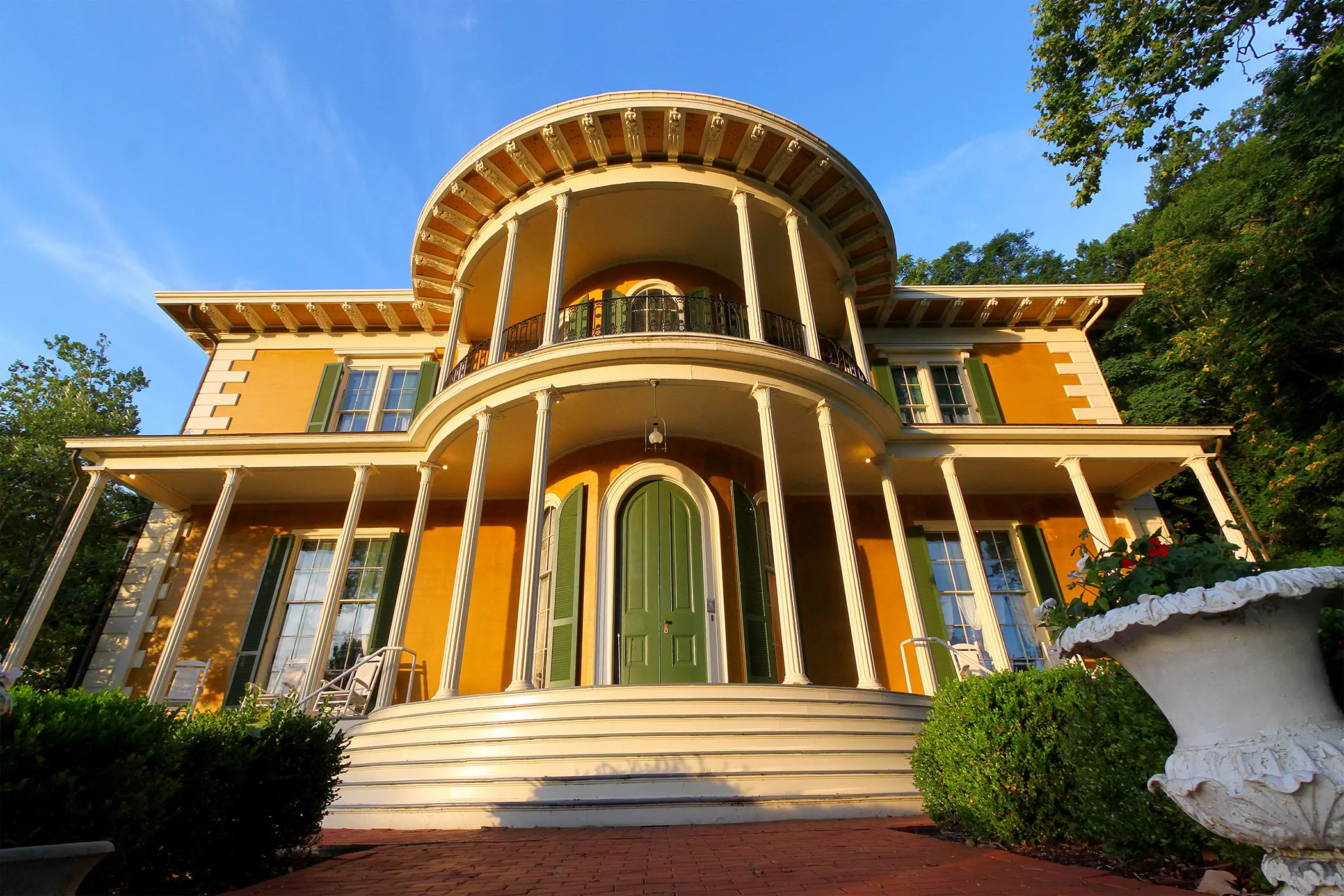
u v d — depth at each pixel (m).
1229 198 19.09
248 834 3.92
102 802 2.99
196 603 10.61
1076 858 3.66
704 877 3.48
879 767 6.48
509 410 9.88
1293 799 2.10
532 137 10.65
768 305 13.83
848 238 12.49
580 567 9.98
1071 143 9.34
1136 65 8.62
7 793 2.65
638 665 9.33
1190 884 2.99
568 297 12.74
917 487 13.27
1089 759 3.64
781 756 6.29
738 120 10.46
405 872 3.80
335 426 13.66
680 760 6.18
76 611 18.00
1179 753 2.47
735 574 10.05
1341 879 2.09
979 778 4.18
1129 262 26.25
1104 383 14.47
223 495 11.24
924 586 12.45
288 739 4.34
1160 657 2.51
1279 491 13.25
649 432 10.73
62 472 17.75
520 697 7.04
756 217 11.55
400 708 7.95
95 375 21.11
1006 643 12.35
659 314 11.16
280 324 14.56
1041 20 9.52
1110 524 13.30
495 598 12.08
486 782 6.01
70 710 3.10
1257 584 2.22
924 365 14.62
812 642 11.91
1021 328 15.18
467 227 12.01
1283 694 2.30
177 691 10.84
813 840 4.61
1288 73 10.49
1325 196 11.83
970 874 3.36
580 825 5.61
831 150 11.04
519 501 13.00
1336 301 11.80
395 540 12.57
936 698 4.94
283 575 12.29
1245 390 13.86
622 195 11.05
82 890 3.15
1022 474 12.78
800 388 9.62
